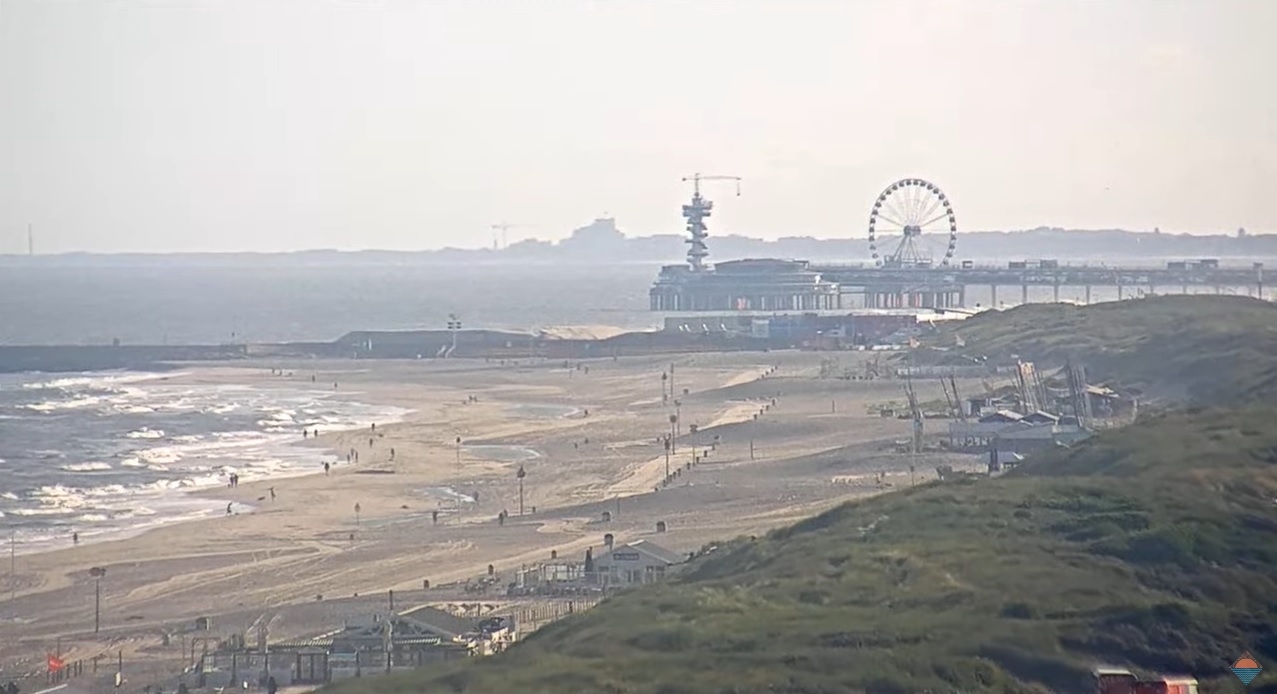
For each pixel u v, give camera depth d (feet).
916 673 544.62
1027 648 562.66
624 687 547.90
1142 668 554.05
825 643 579.48
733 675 552.00
